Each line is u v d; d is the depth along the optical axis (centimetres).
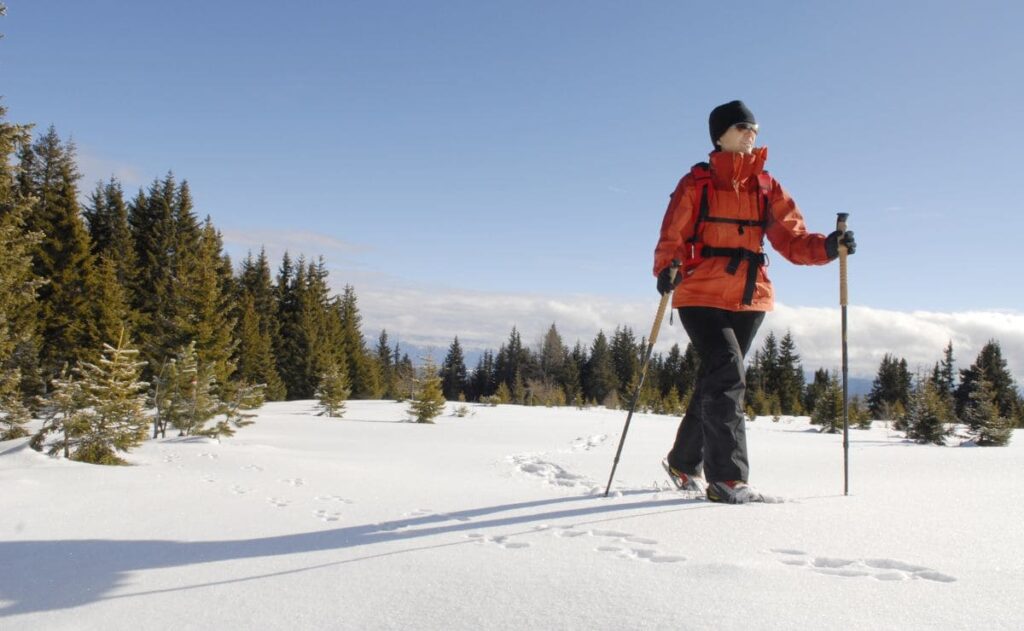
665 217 364
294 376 3853
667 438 1098
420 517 313
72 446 636
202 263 2856
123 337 667
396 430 1274
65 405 624
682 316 367
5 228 1149
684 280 365
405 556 233
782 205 365
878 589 179
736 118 355
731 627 152
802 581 188
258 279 4384
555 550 236
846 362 353
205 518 323
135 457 660
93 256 2528
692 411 379
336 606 184
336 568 221
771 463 588
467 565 217
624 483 468
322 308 4572
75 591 205
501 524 286
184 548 258
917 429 1514
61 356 2283
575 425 1480
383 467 627
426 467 640
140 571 225
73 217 2481
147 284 3269
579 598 178
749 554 222
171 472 532
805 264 364
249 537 277
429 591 192
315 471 559
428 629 164
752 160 356
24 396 1505
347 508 347
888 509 298
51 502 374
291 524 305
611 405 3381
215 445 804
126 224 3356
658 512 296
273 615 179
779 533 249
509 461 712
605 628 157
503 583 195
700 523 269
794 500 329
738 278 355
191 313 1931
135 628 174
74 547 260
